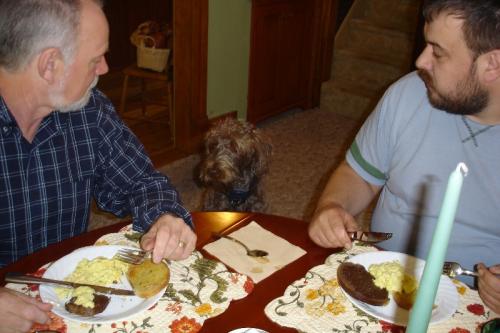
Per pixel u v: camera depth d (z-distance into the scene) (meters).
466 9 1.00
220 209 2.21
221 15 3.28
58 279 1.03
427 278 0.55
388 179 1.41
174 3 3.12
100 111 1.34
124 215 1.45
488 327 0.88
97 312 0.95
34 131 1.22
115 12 4.79
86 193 1.35
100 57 1.11
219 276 1.09
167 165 3.32
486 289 1.02
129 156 1.39
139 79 4.83
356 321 0.98
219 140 2.14
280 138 3.86
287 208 2.95
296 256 1.17
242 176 2.16
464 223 1.26
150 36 3.50
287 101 4.22
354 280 1.05
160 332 0.93
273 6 3.64
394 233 1.39
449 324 0.98
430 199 1.30
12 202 1.23
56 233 1.33
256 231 1.26
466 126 1.22
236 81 3.63
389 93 1.39
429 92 1.18
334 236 1.18
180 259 1.11
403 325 0.95
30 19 0.99
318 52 4.30
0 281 1.04
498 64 1.04
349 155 1.51
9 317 0.87
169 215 1.19
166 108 4.27
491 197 1.22
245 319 0.98
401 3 4.52
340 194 1.42
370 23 4.57
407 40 4.35
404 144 1.33
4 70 1.06
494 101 1.12
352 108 4.36
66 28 1.02
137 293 1.00
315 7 4.08
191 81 3.29
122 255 1.10
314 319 0.98
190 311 0.99
